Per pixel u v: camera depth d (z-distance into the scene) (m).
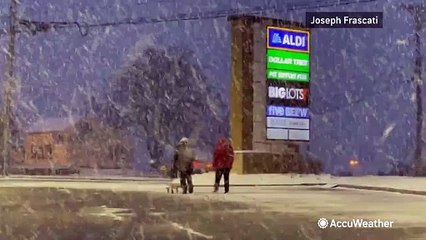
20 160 69.75
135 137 62.19
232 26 30.94
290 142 31.17
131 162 62.09
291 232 10.80
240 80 30.41
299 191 20.83
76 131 66.88
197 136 61.56
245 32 30.50
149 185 25.47
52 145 68.44
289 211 13.95
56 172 49.88
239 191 20.73
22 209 14.61
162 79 61.38
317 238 10.21
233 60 30.78
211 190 21.22
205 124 62.09
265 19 30.70
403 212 13.73
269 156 30.41
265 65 30.61
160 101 61.31
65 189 21.98
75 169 50.75
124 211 14.09
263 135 30.53
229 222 12.09
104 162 63.94
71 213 13.66
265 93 30.55
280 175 28.27
